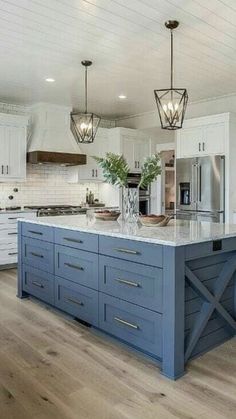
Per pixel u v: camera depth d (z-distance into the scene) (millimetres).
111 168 3574
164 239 2367
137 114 7039
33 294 3799
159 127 6750
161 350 2371
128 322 2629
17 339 2891
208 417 1897
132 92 5531
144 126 6941
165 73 4676
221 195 5270
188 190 5750
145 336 2498
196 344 2564
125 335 2662
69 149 6125
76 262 3141
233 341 2859
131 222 3449
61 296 3365
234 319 2926
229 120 5211
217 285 2732
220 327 2811
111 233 2723
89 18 3219
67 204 6746
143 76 4789
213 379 2281
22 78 4820
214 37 3605
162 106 3193
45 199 6445
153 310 2426
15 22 3277
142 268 2492
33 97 5730
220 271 2787
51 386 2203
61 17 3195
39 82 4992
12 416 1912
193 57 4129
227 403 2025
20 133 5762
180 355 2320
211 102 5918
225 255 2822
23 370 2396
